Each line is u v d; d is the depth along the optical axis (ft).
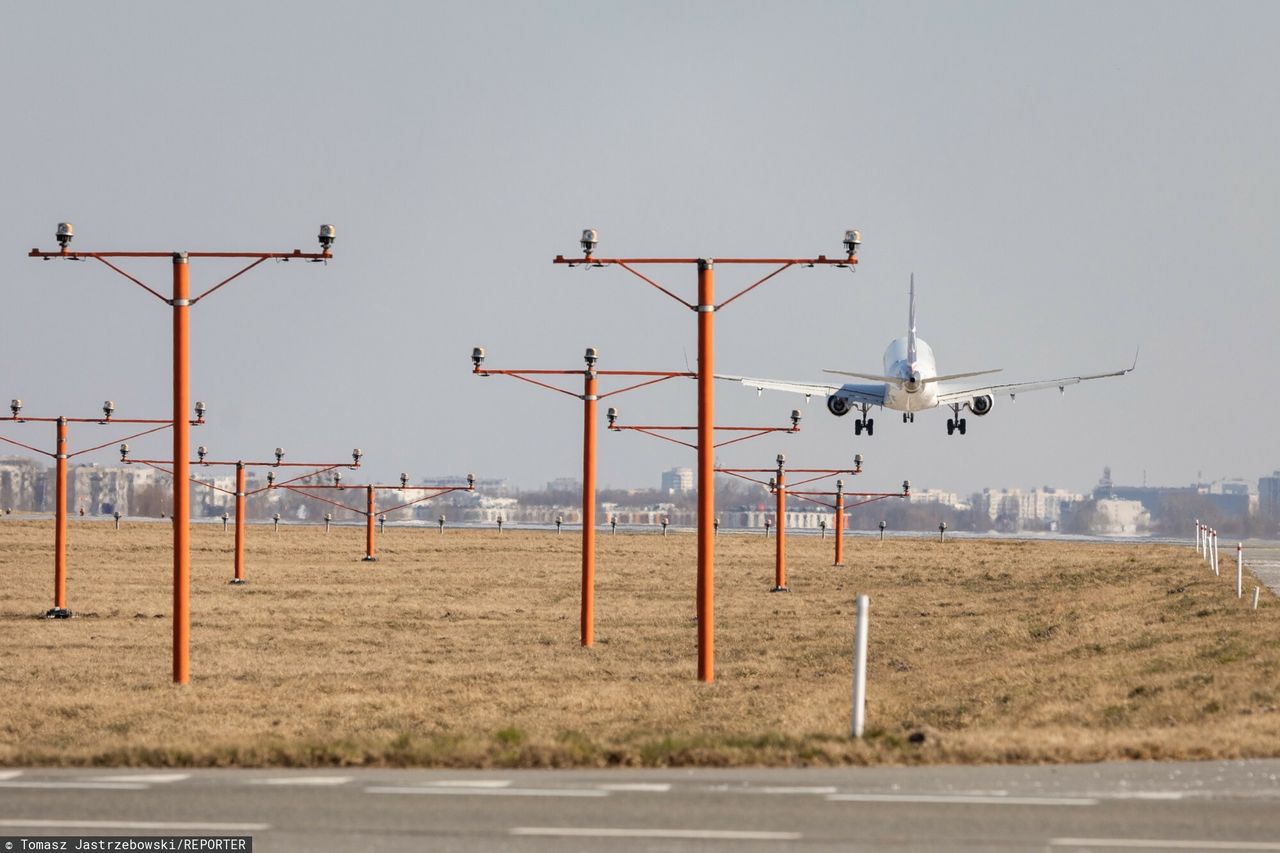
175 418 563.48
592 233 569.23
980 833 224.33
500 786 266.16
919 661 638.53
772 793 257.14
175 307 551.59
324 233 546.26
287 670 637.30
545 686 568.82
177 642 574.97
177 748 321.73
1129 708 417.28
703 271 572.51
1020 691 486.79
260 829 228.84
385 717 469.98
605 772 286.87
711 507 581.94
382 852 213.66
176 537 572.10
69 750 323.37
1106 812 239.50
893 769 287.28
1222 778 272.10
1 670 634.84
